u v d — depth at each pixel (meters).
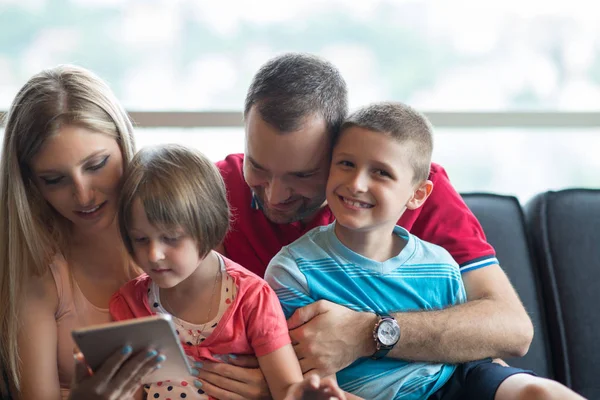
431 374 1.47
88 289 1.46
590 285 1.88
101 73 2.38
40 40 2.34
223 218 1.34
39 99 1.33
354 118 1.46
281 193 1.49
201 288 1.37
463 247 1.62
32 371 1.38
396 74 2.52
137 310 1.38
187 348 1.35
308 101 1.42
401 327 1.43
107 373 1.10
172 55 2.41
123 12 2.37
